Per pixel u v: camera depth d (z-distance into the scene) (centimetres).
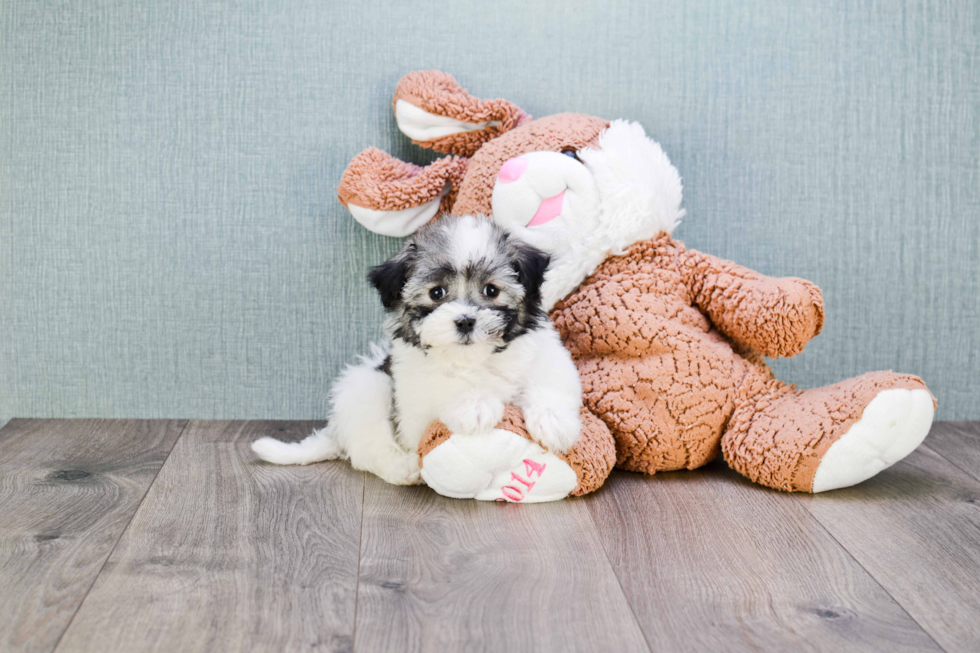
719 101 210
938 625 118
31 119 205
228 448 195
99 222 209
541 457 157
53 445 195
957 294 217
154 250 211
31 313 212
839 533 149
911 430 162
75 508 157
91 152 207
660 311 179
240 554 138
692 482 175
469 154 203
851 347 218
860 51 210
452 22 205
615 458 171
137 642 111
